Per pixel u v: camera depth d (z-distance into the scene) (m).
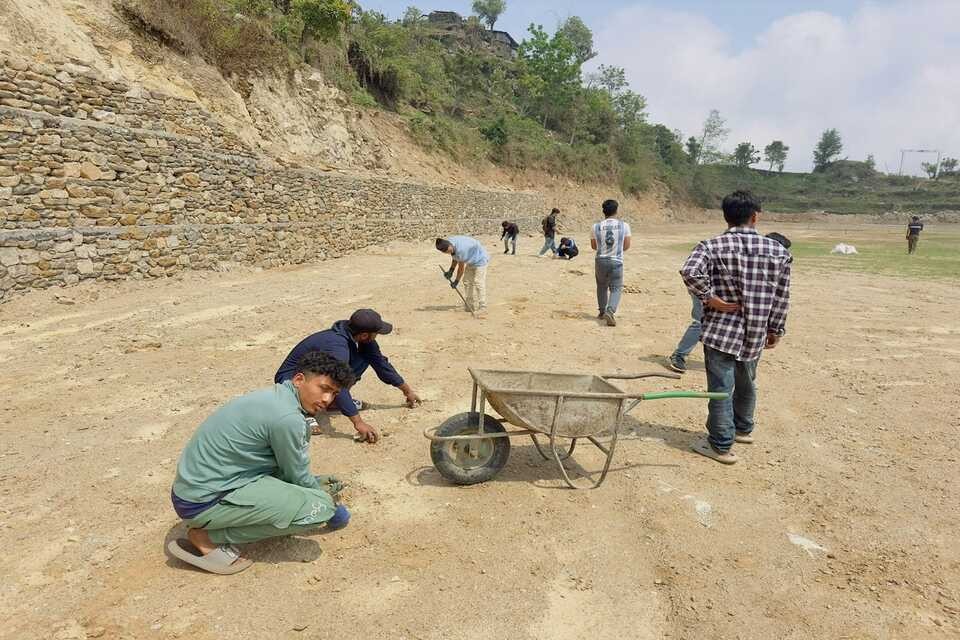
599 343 8.27
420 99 42.56
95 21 13.77
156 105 12.03
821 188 113.06
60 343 7.39
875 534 3.67
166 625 2.69
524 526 3.64
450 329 8.73
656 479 4.33
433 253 20.69
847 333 9.20
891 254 24.62
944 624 2.87
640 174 64.56
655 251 25.52
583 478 4.32
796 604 3.00
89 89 10.66
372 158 26.00
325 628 2.71
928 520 3.84
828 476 4.44
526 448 4.83
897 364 7.50
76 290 10.02
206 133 13.30
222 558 3.07
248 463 3.02
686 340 6.96
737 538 3.59
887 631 2.81
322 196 17.80
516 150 47.19
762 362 7.52
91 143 10.51
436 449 4.00
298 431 3.00
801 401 6.10
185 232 12.53
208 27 17.84
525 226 39.81
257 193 14.85
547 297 12.01
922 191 107.25
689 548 3.46
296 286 12.29
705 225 66.25
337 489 3.63
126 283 11.09
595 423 3.96
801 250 26.95
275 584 3.02
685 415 5.66
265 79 20.33
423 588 3.02
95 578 3.02
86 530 3.46
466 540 3.47
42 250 9.66
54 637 2.59
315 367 3.08
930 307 11.52
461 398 5.84
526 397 3.82
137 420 5.12
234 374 6.40
